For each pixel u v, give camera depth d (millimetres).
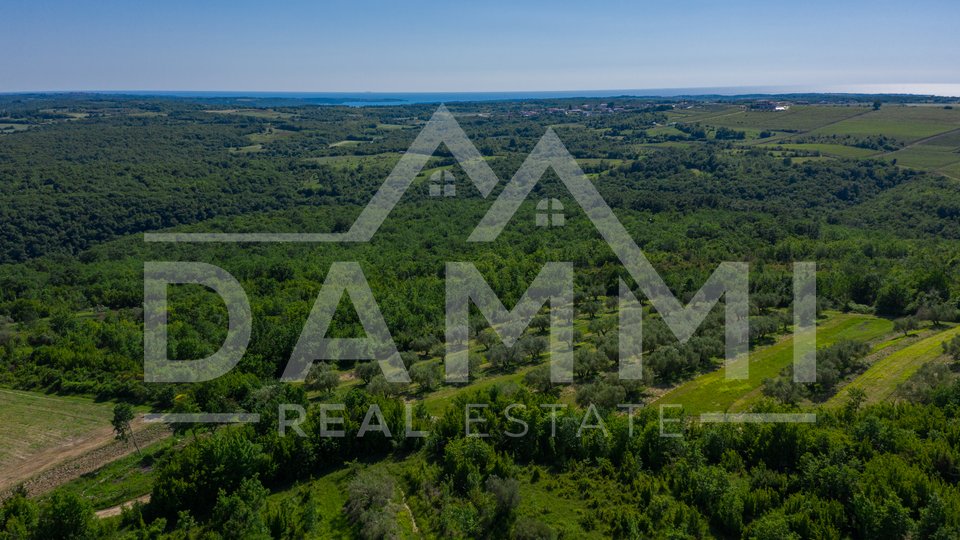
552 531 40406
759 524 38281
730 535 40188
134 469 56750
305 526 43344
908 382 60406
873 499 39094
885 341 79125
